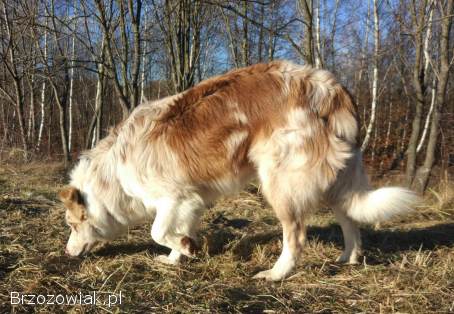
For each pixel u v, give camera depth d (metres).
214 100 0.96
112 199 1.06
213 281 0.91
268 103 0.93
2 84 3.71
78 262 1.05
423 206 1.67
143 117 1.02
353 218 0.98
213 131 0.94
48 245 1.14
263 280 0.93
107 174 1.05
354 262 1.03
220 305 0.78
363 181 0.98
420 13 2.22
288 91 0.93
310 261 1.04
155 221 1.01
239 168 0.96
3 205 1.48
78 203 1.07
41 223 1.31
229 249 1.14
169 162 0.97
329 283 0.90
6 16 3.03
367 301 0.80
